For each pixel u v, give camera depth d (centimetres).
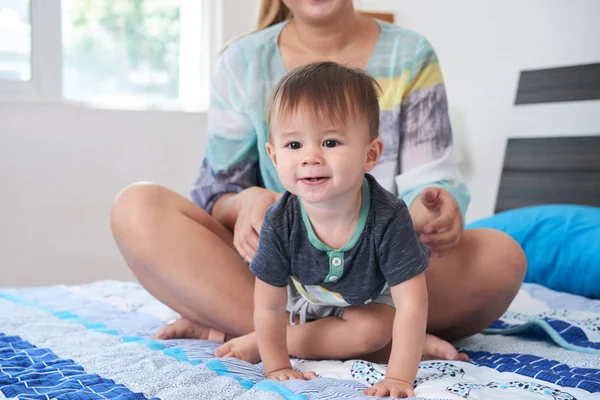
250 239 126
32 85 299
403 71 149
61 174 295
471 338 144
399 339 103
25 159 288
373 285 111
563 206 219
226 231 145
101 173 302
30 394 90
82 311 166
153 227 129
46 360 110
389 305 118
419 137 146
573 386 99
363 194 107
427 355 124
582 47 243
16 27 296
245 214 130
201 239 130
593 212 210
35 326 138
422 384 101
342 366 113
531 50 259
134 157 308
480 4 277
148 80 329
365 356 123
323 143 101
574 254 200
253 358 121
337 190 100
